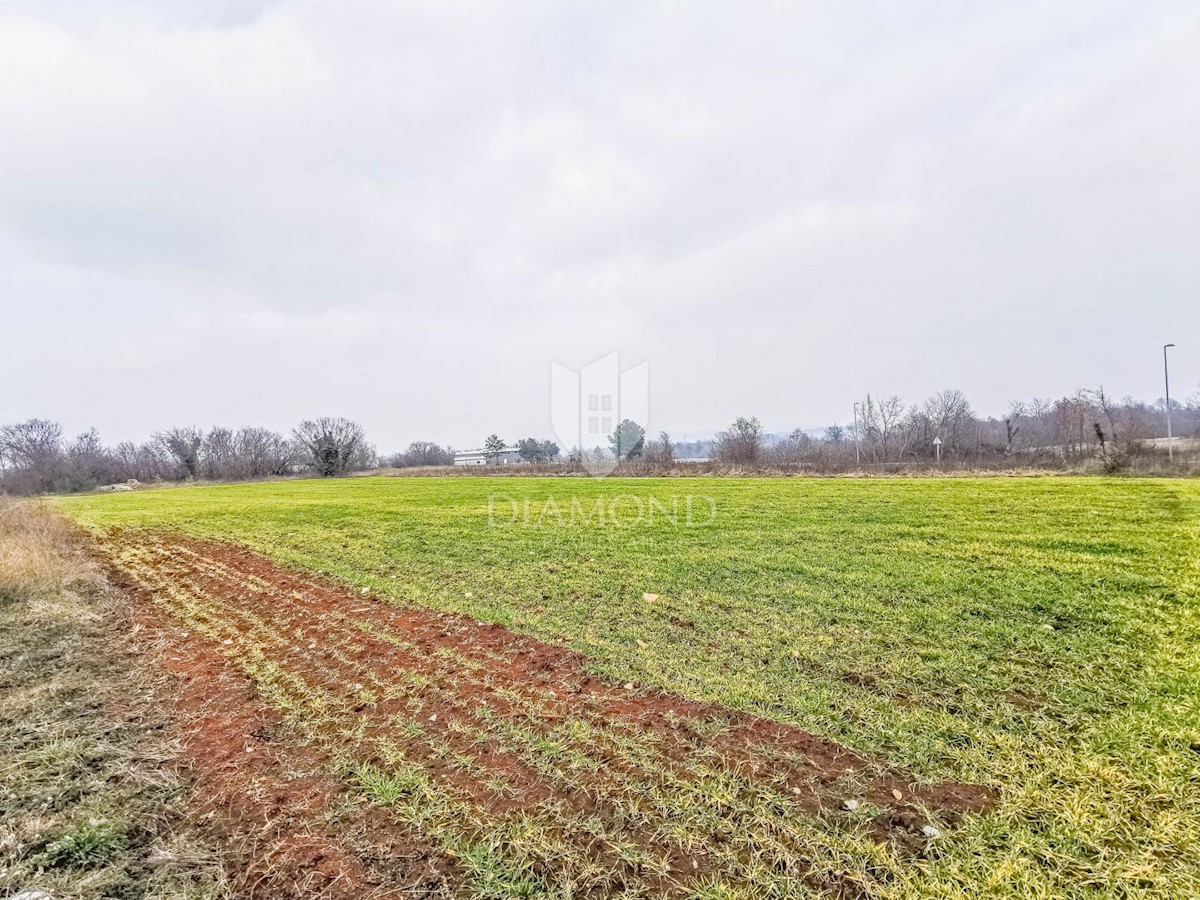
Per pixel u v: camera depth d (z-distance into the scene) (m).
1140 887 1.98
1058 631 4.52
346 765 3.00
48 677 4.37
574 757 3.00
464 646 4.78
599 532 9.83
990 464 24.58
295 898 2.10
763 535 8.85
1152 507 10.16
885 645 4.42
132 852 2.37
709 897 2.03
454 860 2.29
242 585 7.34
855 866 2.16
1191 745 2.84
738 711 3.44
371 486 27.70
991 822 2.35
